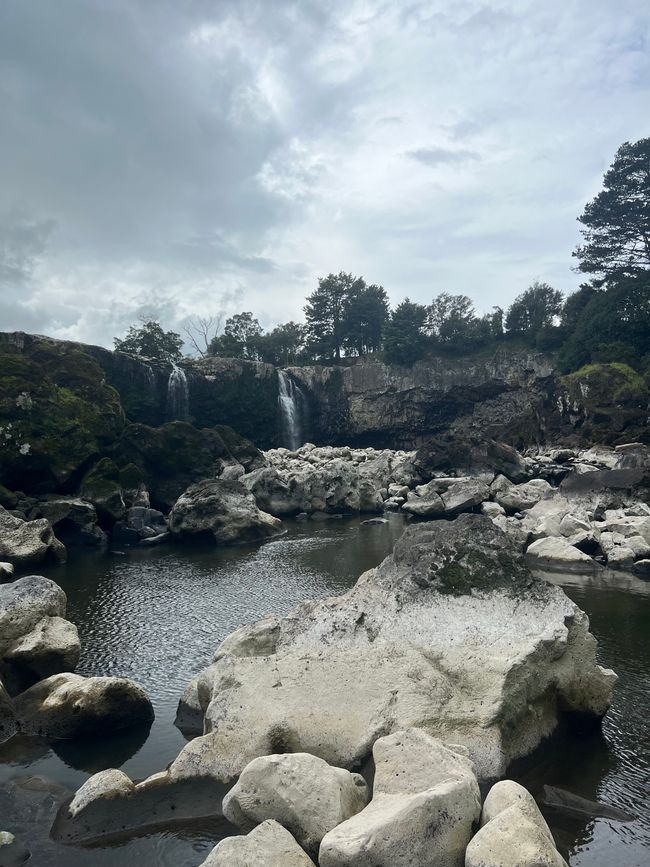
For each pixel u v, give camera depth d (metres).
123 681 10.16
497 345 94.75
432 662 9.62
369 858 5.93
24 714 10.13
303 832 6.71
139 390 59.22
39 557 23.73
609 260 86.12
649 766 8.79
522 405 73.62
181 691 11.64
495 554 10.87
